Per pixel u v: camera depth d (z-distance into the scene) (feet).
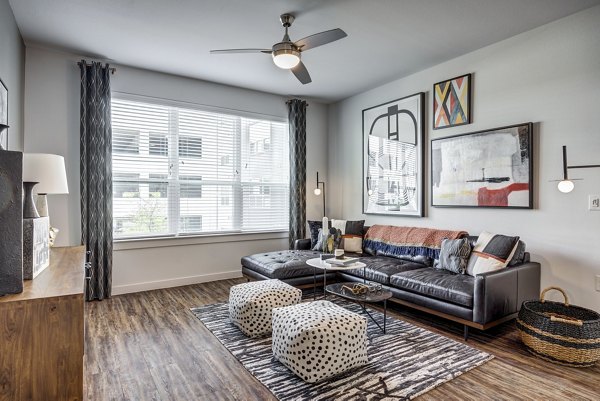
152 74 13.98
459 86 12.48
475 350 8.42
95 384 6.93
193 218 15.08
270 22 10.02
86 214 12.43
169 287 14.35
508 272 9.21
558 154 9.96
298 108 17.69
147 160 14.02
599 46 9.14
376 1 8.91
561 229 9.90
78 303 4.63
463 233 11.85
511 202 10.96
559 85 9.91
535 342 8.02
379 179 15.97
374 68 13.67
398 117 14.92
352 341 7.40
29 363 4.44
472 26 10.27
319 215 18.76
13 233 4.62
